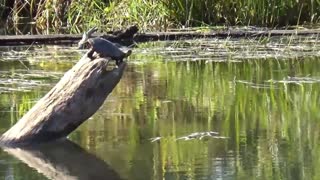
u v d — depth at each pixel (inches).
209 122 348.2
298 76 482.0
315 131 327.9
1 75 496.4
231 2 793.6
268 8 786.8
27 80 474.9
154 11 800.3
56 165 281.7
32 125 316.2
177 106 386.0
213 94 421.4
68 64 549.6
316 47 622.5
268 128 336.2
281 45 637.3
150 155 291.0
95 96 319.0
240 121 350.6
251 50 614.5
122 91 434.6
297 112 369.1
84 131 332.8
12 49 651.5
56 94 320.5
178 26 795.4
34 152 301.3
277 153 292.5
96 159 286.8
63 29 826.2
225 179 258.1
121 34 631.8
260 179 257.9
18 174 271.0
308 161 279.9
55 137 317.4
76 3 836.0
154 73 506.9
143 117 360.2
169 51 621.3
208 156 288.8
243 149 299.0
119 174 267.7
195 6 799.1
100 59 319.0
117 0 820.0
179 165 277.0
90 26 808.3
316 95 412.8
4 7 896.9
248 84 454.9
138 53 612.4
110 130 334.3
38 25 856.3
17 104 394.0
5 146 312.2
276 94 419.5
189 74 501.7
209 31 716.0
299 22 800.3
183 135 323.6
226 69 522.3
